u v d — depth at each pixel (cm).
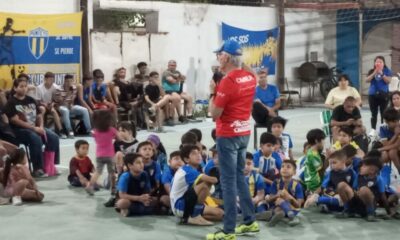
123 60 1460
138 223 622
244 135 538
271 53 1797
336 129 832
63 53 1341
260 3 1831
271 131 789
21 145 928
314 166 684
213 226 609
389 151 762
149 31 1546
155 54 1518
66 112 1211
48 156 872
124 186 646
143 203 646
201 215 620
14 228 603
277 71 1823
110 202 691
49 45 1317
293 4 1859
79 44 1365
